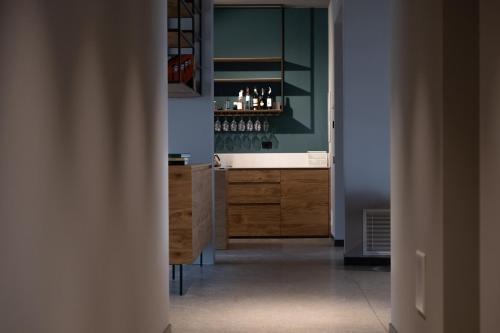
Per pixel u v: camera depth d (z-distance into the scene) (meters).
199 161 7.07
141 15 3.47
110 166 2.78
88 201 2.44
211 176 6.97
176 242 5.34
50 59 2.05
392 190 4.22
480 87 2.81
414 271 3.53
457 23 2.94
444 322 2.95
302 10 10.02
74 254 2.27
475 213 2.94
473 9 2.93
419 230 3.41
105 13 2.71
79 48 2.34
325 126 10.02
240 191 9.65
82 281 2.37
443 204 2.95
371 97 7.10
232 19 10.03
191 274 6.48
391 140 4.26
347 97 7.10
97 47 2.58
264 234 9.64
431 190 3.16
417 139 3.46
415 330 3.51
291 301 5.21
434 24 3.09
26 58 1.86
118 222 2.93
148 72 3.66
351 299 5.27
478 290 2.93
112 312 2.81
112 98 2.83
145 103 3.58
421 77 3.36
